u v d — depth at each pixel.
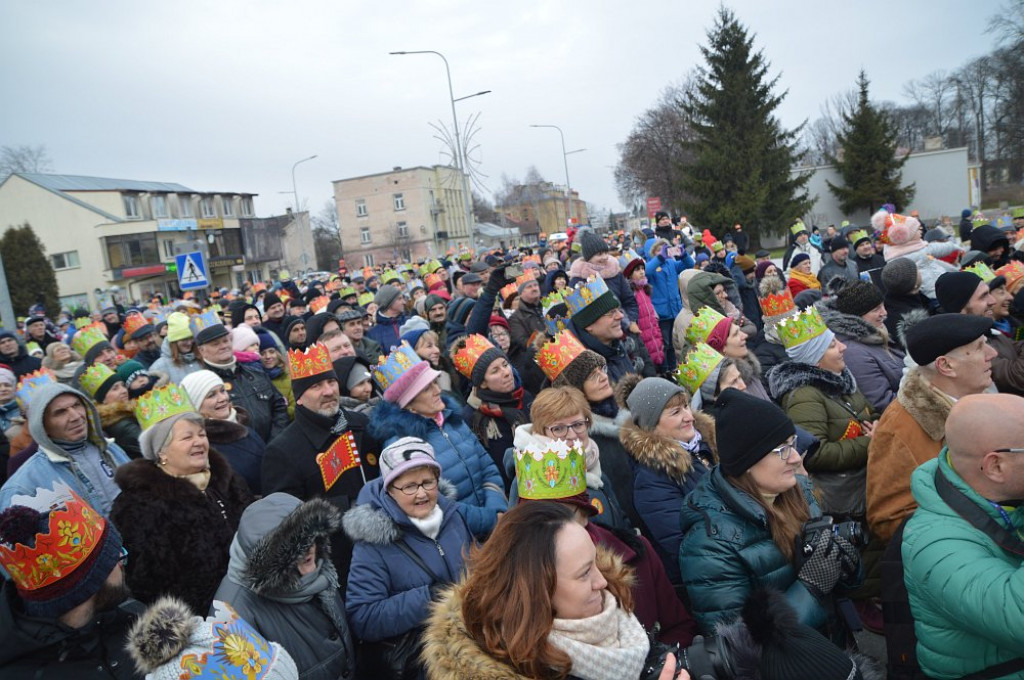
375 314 9.83
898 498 3.42
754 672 2.10
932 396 3.35
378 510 3.30
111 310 14.85
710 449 4.09
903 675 2.63
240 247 58.28
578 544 2.04
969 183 40.94
